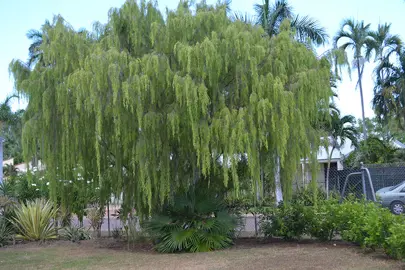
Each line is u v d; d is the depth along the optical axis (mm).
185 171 10844
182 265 8219
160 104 9250
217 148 9133
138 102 8539
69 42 9570
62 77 9523
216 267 7891
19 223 12992
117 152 9977
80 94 8594
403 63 30688
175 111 8844
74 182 11461
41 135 9680
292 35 10109
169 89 9000
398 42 30500
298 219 10531
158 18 10031
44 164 10008
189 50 8586
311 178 9914
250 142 8812
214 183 11078
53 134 9781
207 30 9602
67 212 13516
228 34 9078
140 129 9156
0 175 21141
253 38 9398
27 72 10117
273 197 11836
